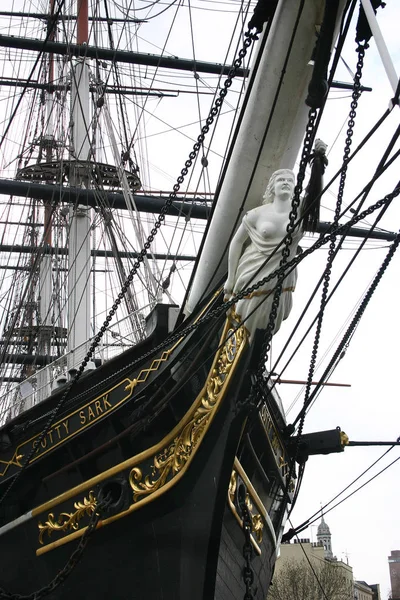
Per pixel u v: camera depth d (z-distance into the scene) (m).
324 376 10.13
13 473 12.29
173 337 9.50
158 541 10.41
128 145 24.12
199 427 9.80
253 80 8.94
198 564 9.99
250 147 9.22
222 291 9.71
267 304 8.94
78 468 11.34
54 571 11.49
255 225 8.95
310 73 8.62
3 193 22.12
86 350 14.96
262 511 11.44
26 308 25.81
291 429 12.33
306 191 8.45
